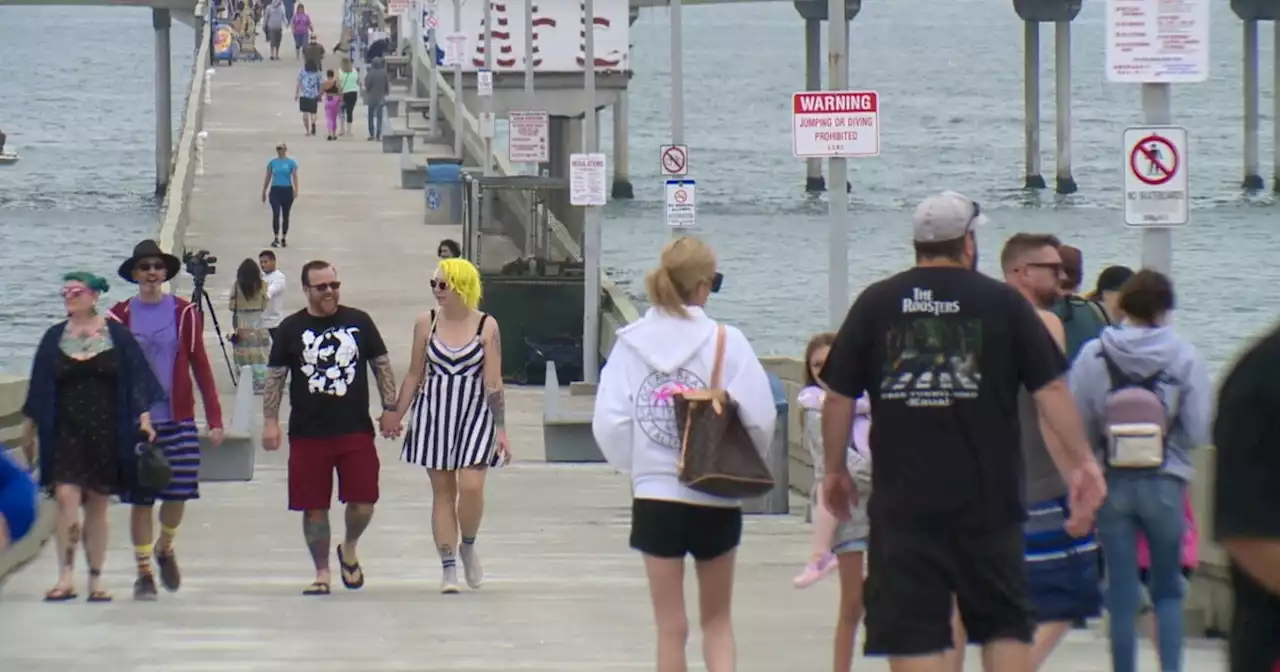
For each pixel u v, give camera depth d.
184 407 47.00
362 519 49.16
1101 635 43.31
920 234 27.38
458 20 196.12
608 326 119.12
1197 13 38.28
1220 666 38.78
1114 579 34.38
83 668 38.56
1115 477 34.25
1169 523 34.06
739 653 40.69
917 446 27.02
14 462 20.84
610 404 31.88
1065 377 27.22
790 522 65.50
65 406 45.41
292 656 40.06
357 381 48.12
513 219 123.38
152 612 45.91
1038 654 33.88
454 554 49.44
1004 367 27.00
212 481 77.88
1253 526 17.86
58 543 47.00
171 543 48.31
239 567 54.62
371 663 39.28
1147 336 34.06
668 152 100.19
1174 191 39.03
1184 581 35.41
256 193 172.88
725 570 32.06
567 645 41.50
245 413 79.31
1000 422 27.03
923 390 26.97
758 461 31.47
